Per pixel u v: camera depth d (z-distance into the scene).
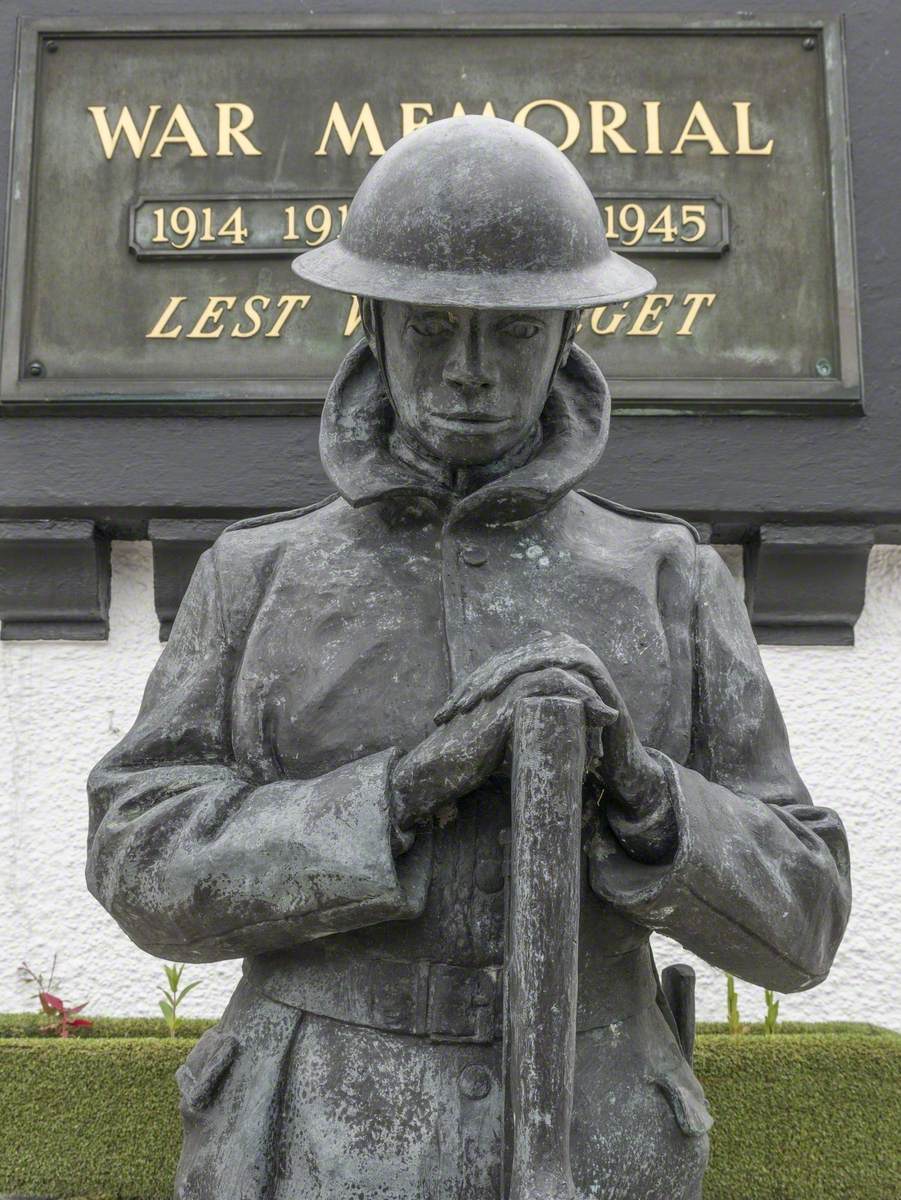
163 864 1.89
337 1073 1.88
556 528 2.07
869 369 3.48
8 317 3.51
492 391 1.91
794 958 1.94
